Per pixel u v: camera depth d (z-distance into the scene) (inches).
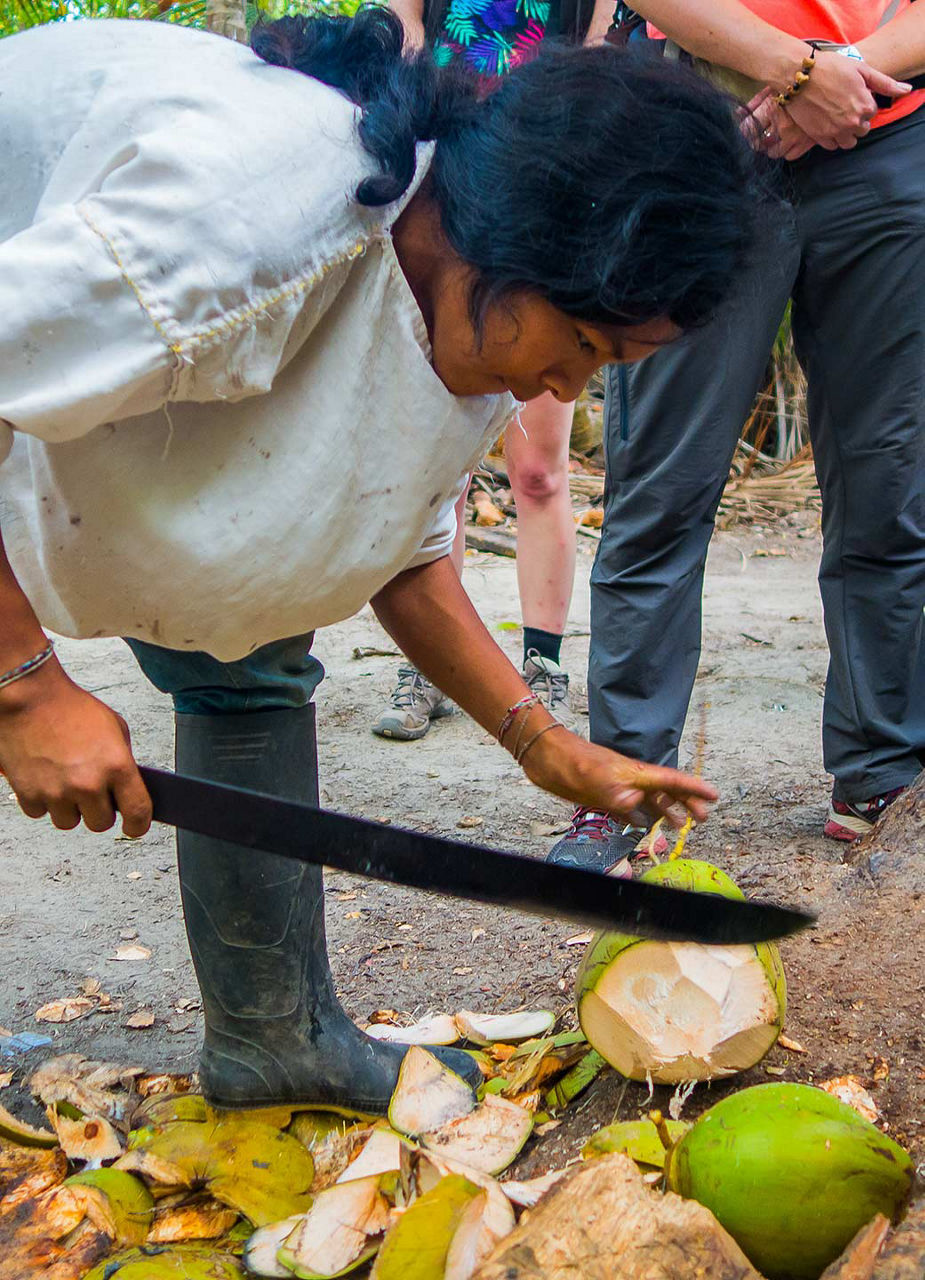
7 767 48.9
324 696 159.5
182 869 66.4
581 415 326.3
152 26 50.2
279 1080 66.9
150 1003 87.8
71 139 46.7
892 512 101.7
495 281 45.6
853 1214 47.0
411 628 64.6
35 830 120.2
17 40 51.9
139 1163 61.1
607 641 102.8
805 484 307.3
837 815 109.2
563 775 61.7
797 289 102.6
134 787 49.5
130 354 43.4
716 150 44.7
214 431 49.8
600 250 43.6
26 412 43.4
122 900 104.7
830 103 91.9
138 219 42.8
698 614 104.3
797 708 150.2
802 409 331.0
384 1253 48.0
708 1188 48.4
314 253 45.5
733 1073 62.1
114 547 51.6
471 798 124.7
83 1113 69.2
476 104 47.6
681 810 60.8
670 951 62.7
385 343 49.1
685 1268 42.8
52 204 46.3
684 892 49.5
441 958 92.5
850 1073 64.0
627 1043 62.6
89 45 48.8
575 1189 45.4
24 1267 54.9
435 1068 65.9
